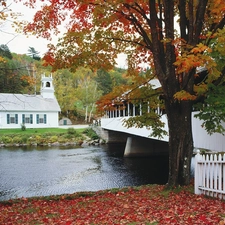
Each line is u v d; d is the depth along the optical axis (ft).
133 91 34.12
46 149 117.50
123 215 21.01
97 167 76.64
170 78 27.86
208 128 28.71
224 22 26.14
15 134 140.15
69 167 76.38
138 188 33.04
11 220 22.99
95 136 142.92
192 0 26.66
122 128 91.86
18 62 128.26
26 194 50.90
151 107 37.04
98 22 28.17
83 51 31.19
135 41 32.99
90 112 227.40
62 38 30.66
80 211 24.29
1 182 59.93
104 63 33.06
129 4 26.63
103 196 30.45
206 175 24.79
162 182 59.16
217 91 26.86
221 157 23.70
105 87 263.49
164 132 36.19
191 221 17.33
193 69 26.37
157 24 29.78
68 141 135.74
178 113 28.76
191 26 26.53
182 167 28.71
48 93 186.39
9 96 171.32
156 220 18.69
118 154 103.65
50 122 179.42
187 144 28.68
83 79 248.52
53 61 31.48
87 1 26.53
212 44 28.35
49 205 28.45
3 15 30.86
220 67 27.09
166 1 27.61
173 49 27.58
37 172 69.77
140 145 97.81
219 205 20.74
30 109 172.04
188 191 26.43
